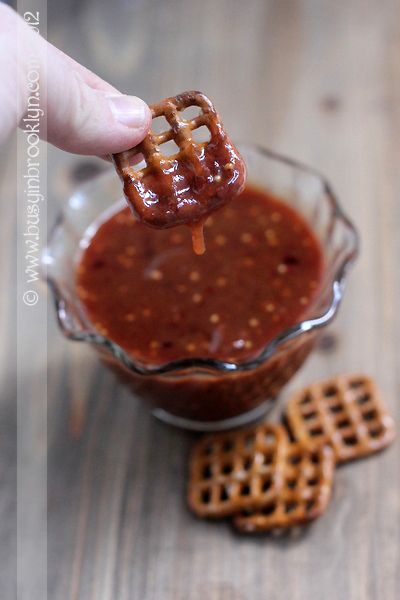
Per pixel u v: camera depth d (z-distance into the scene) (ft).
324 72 1.62
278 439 1.25
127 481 1.26
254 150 1.34
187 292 1.27
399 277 1.39
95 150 1.07
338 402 1.29
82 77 1.10
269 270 1.28
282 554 1.18
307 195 1.32
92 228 1.34
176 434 1.29
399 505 1.21
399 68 1.61
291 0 1.73
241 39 1.68
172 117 1.04
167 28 1.70
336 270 1.21
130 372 1.16
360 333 1.35
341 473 1.24
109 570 1.19
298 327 1.14
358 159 1.51
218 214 1.34
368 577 1.16
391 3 1.71
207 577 1.18
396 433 1.26
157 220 1.03
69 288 1.27
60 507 1.24
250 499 1.20
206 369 1.14
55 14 1.73
